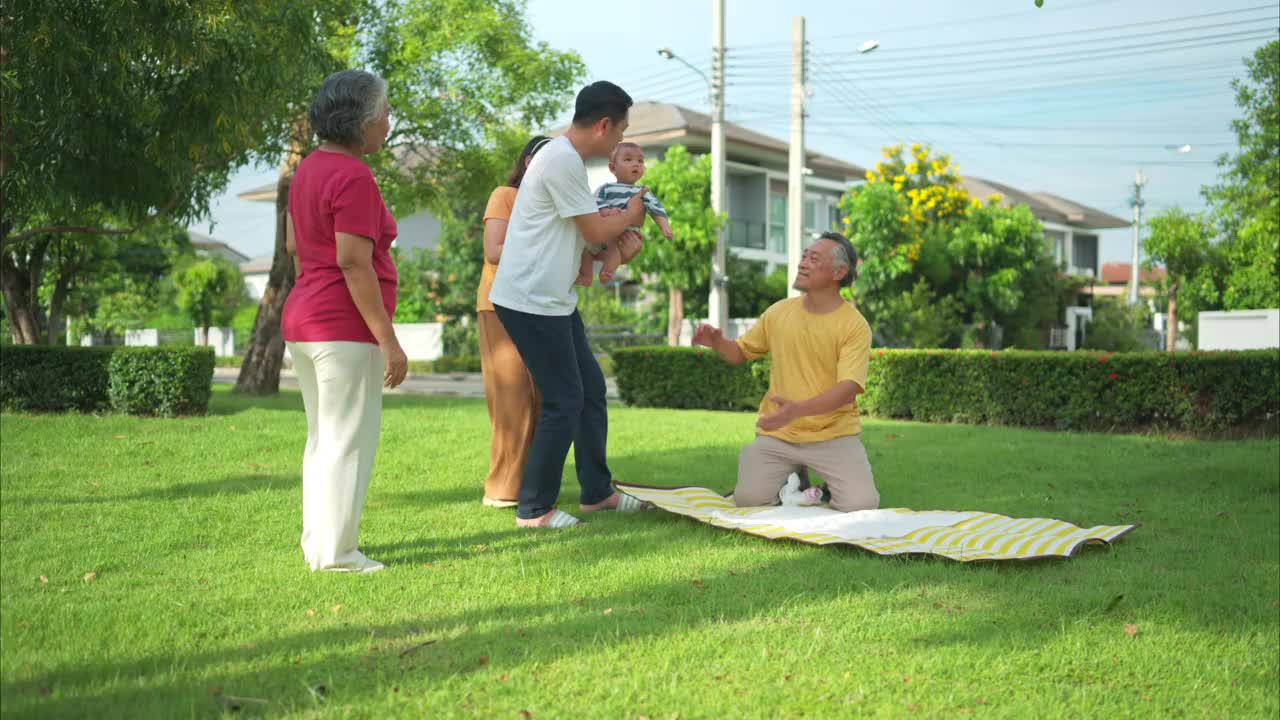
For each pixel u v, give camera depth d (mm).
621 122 4289
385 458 6789
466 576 3381
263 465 6500
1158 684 2492
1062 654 2664
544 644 2600
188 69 8531
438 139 15648
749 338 5051
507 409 4871
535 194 4137
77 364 10375
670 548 3910
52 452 6992
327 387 3410
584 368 4742
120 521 4355
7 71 8109
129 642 2562
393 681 2291
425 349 30969
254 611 2896
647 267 24047
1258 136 17031
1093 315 34969
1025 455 7379
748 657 2547
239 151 10500
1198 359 9281
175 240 33781
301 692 2223
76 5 7348
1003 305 25484
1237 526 4648
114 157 9391
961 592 3283
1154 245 31109
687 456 7270
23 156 8852
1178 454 7512
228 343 36312
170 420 9602
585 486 4859
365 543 3963
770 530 4113
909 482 6082
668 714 2158
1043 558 3707
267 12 8797
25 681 2254
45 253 16047
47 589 3131
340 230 3281
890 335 24391
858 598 3174
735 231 34438
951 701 2285
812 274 4652
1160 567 3762
